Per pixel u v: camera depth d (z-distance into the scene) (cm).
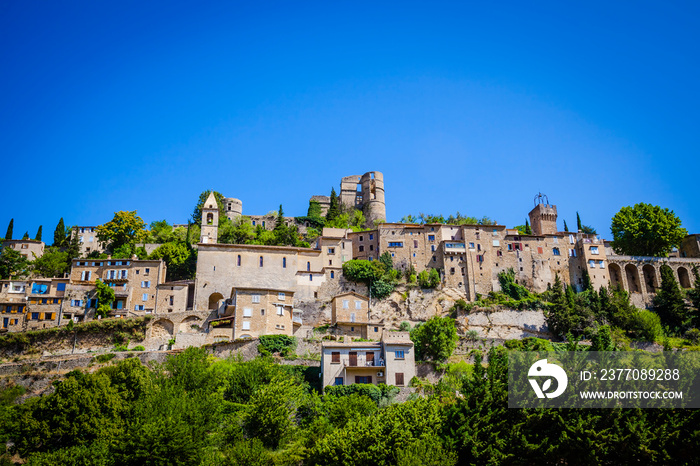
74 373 8356
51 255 14150
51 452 6569
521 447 6353
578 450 6250
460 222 16250
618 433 6334
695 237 14775
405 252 13450
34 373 8731
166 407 6931
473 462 6331
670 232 13925
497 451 6272
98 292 11188
